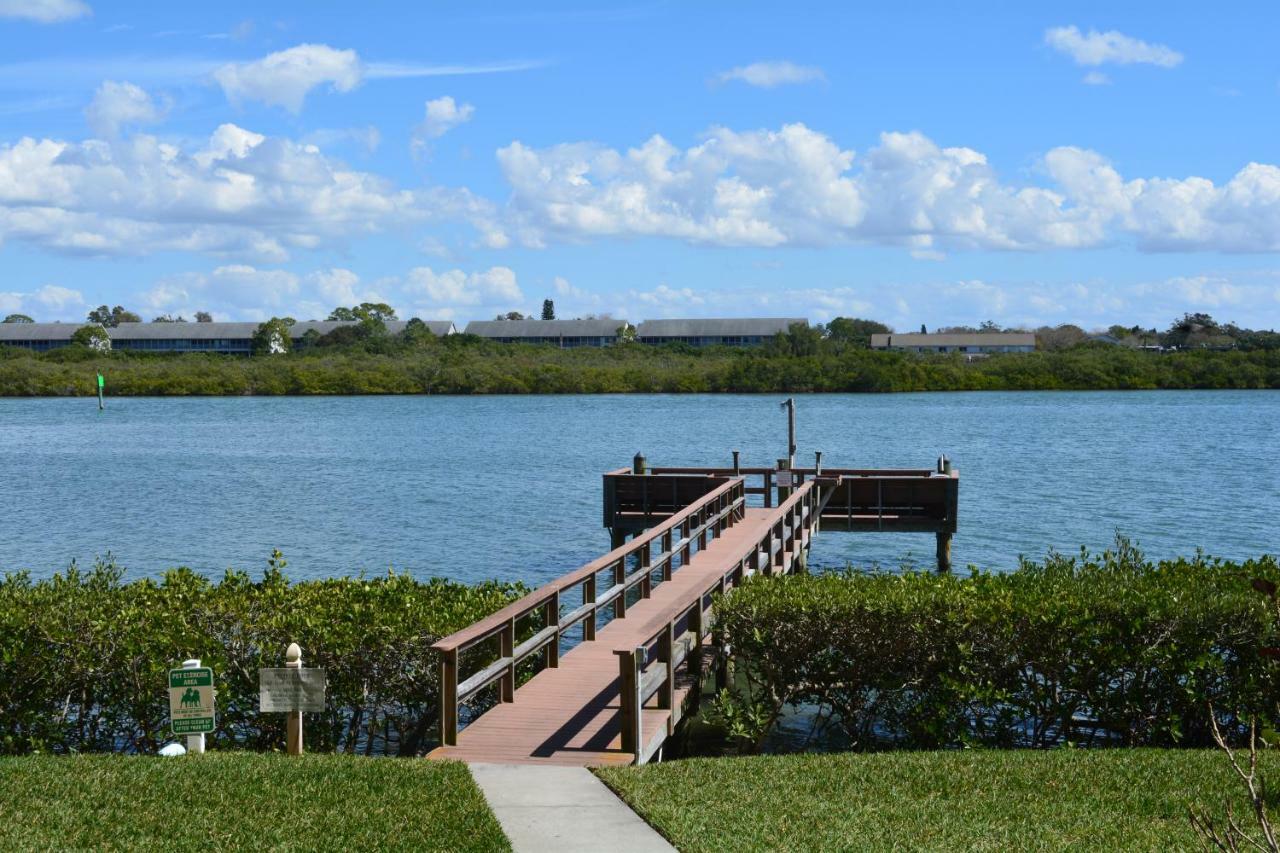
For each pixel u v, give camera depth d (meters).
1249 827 7.25
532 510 35.53
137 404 106.31
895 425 72.81
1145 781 8.30
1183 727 10.47
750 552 14.64
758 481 43.19
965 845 6.98
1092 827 7.32
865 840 7.07
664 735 10.01
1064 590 11.26
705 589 11.84
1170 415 81.06
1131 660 10.30
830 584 11.73
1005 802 7.88
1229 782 8.23
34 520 34.50
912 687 10.82
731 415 84.12
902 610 10.70
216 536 30.86
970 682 10.55
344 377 116.25
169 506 37.34
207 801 7.69
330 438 66.50
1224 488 39.81
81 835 7.02
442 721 9.20
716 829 7.24
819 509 24.19
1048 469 46.22
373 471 47.88
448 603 12.09
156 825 7.22
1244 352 115.88
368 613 11.31
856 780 8.41
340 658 10.84
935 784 8.30
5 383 115.31
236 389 116.31
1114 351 120.50
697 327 165.88
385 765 8.60
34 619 10.71
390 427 75.00
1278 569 12.82
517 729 9.74
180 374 117.44
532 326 172.50
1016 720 10.86
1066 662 10.48
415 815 7.44
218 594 11.94
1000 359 117.25
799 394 111.06
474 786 8.07
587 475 45.69
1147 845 6.96
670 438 64.56
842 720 11.18
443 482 43.53
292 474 47.06
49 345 170.12
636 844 7.02
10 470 49.56
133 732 11.02
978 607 10.62
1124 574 12.52
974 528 31.34
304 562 26.70
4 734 10.56
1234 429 67.88
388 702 11.13
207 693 9.07
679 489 26.17
